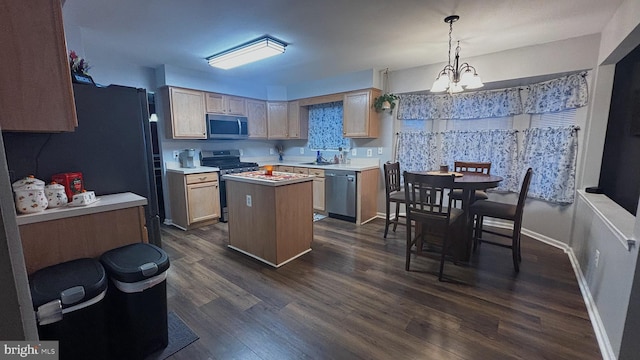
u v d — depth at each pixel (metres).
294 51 3.22
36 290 1.20
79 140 1.76
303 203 2.96
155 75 3.93
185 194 3.81
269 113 5.16
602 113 2.66
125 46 3.02
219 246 3.27
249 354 1.62
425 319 1.91
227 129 4.47
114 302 1.51
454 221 2.46
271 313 1.99
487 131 3.73
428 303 2.10
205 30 2.59
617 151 2.45
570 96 2.89
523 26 2.52
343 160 4.85
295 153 5.68
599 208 2.10
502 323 1.86
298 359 1.58
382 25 2.49
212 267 2.71
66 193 1.61
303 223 2.99
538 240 3.32
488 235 3.54
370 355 1.60
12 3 1.09
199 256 2.98
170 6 2.13
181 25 2.47
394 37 2.79
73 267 1.40
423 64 3.79
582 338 1.72
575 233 2.80
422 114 4.08
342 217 4.38
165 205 4.17
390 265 2.73
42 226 1.41
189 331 1.80
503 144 3.60
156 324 1.58
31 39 1.14
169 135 3.98
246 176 2.96
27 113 1.15
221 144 4.82
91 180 1.83
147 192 2.07
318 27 2.54
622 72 2.46
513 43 2.95
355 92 4.25
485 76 3.33
